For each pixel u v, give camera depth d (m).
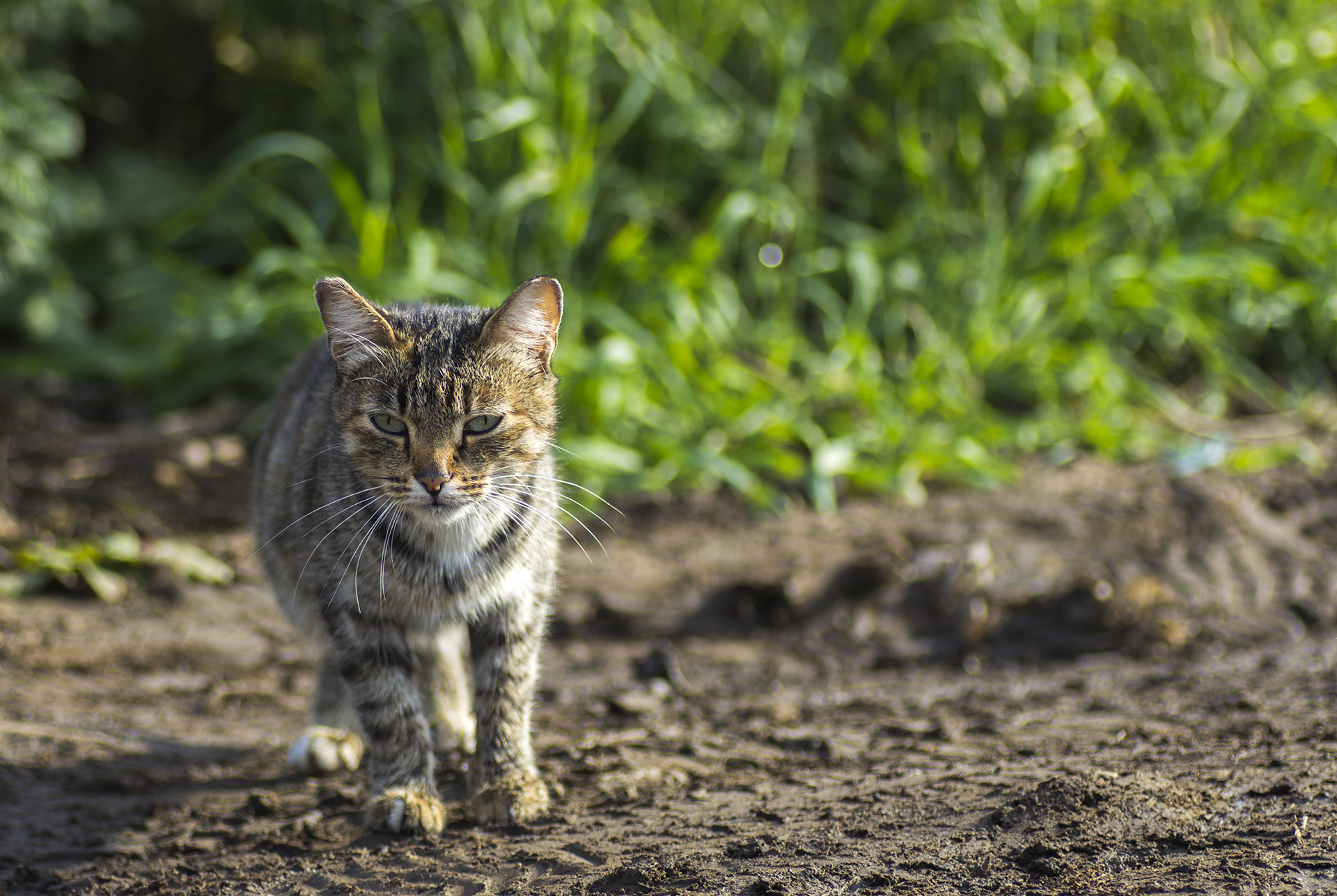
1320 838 2.77
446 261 7.61
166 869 3.19
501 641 3.69
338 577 3.55
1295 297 8.12
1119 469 6.90
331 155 8.00
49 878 3.16
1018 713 4.37
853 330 7.59
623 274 7.59
